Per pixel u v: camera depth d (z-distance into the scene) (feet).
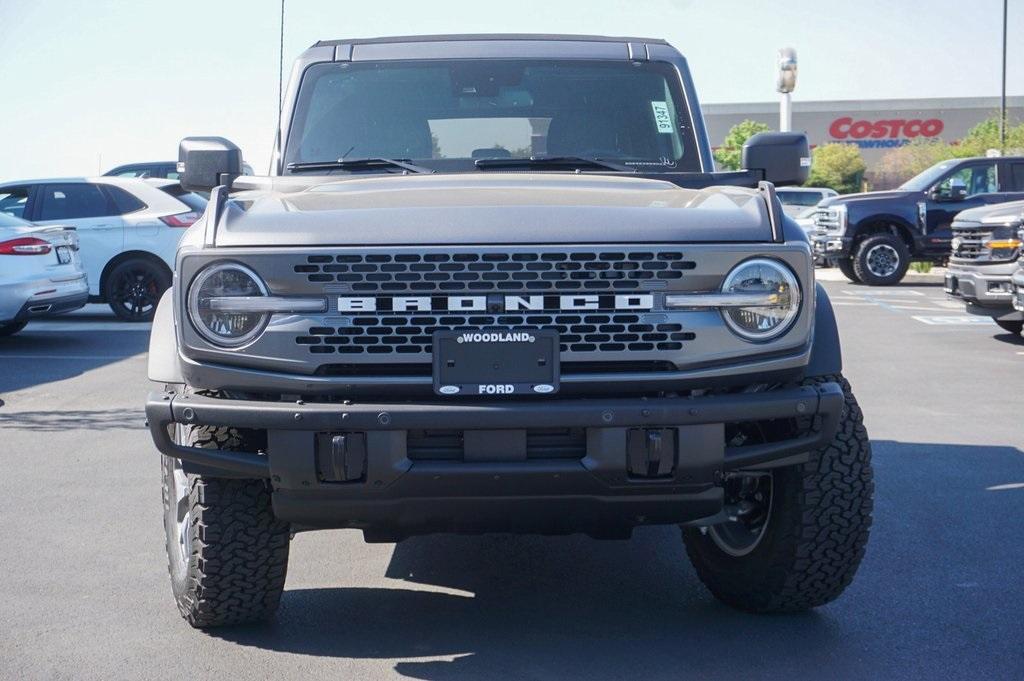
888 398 33.14
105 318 57.16
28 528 19.71
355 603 15.72
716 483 13.14
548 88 18.04
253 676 13.14
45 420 30.12
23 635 14.52
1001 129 124.88
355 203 13.64
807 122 222.69
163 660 13.64
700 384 12.75
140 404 32.60
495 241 12.53
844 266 79.66
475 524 13.01
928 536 18.90
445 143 17.69
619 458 12.43
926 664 13.41
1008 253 45.65
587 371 12.68
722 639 14.24
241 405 12.46
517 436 12.42
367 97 17.93
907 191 76.59
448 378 12.41
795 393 12.94
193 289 12.58
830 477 13.96
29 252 45.29
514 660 13.56
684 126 17.99
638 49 18.62
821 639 14.24
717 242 12.76
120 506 21.22
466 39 18.72
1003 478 23.11
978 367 39.29
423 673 13.16
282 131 17.83
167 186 56.29
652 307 12.62
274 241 12.59
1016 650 13.84
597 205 13.29
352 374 12.59
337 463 12.34
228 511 13.60
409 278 12.47
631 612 15.31
